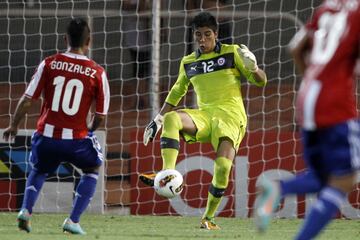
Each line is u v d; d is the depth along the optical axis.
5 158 36.91
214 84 29.91
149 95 46.84
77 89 25.72
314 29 17.92
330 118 17.09
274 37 50.28
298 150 36.59
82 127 25.88
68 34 26.03
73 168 36.62
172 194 28.16
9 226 30.38
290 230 30.41
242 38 50.16
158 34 42.12
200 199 36.38
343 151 17.12
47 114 25.77
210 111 29.86
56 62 25.77
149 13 45.41
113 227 30.78
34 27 50.50
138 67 45.28
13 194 36.84
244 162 36.50
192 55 30.59
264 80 29.50
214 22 30.05
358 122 17.36
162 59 49.84
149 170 36.84
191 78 30.39
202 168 36.47
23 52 50.62
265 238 27.06
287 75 50.41
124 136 46.56
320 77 17.30
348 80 17.34
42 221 32.78
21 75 50.69
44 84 25.81
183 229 30.14
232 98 29.89
